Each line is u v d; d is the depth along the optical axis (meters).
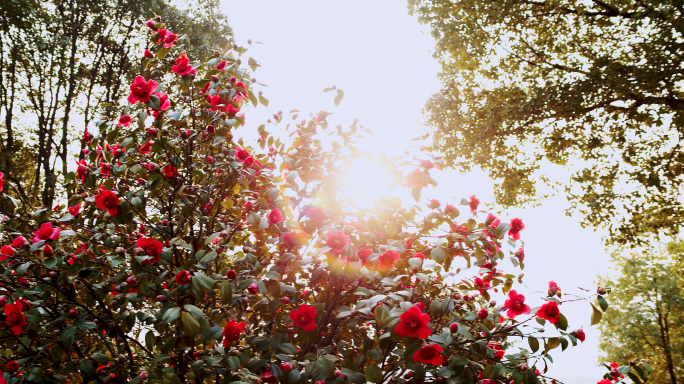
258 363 1.98
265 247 2.60
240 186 2.69
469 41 10.51
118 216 2.14
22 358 2.09
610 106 9.23
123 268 2.25
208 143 2.92
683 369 13.45
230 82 2.64
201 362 1.90
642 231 9.67
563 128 10.23
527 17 9.85
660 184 9.11
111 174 2.49
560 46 10.34
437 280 2.56
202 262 2.04
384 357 2.02
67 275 2.18
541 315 2.10
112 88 13.43
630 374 2.35
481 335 2.32
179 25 11.93
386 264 2.07
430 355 1.84
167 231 2.52
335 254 2.02
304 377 1.90
